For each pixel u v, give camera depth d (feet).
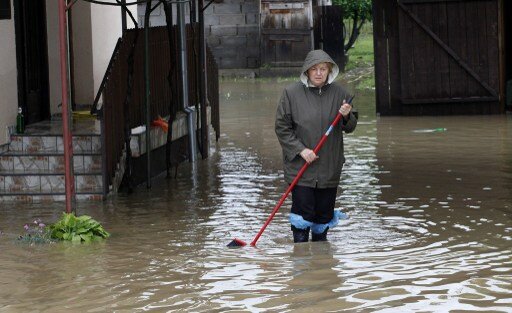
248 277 29.58
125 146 48.75
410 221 38.47
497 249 32.91
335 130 34.27
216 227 38.58
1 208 44.14
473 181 47.47
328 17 135.95
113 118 47.11
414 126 71.82
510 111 78.54
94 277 30.35
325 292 27.45
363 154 57.82
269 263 31.48
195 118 58.80
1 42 48.75
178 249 34.37
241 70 133.08
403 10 78.59
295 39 132.05
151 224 39.45
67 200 38.37
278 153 60.49
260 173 52.70
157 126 52.70
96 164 47.34
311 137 34.14
